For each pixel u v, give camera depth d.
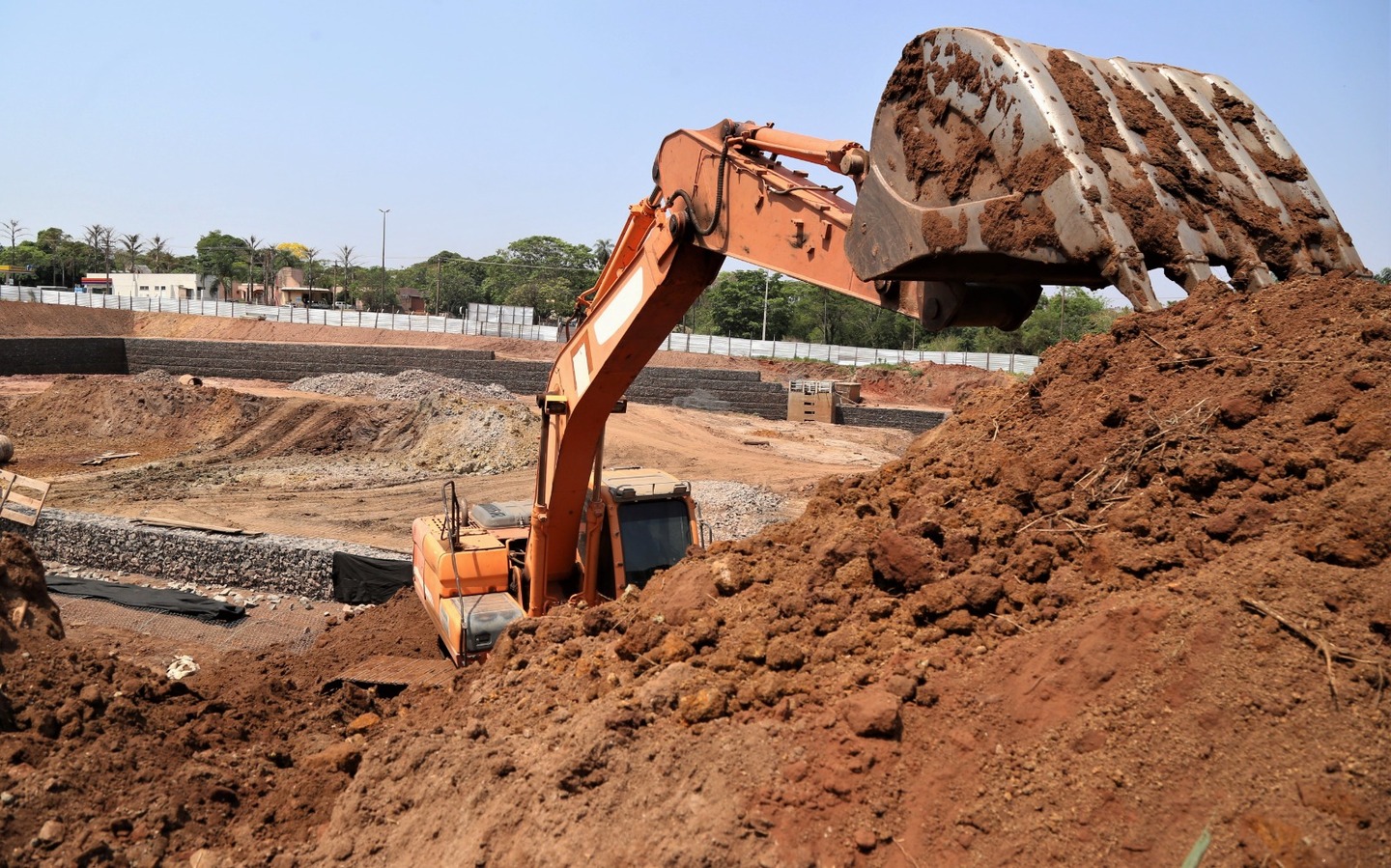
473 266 102.56
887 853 3.50
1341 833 2.88
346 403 30.53
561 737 4.79
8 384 36.62
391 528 20.09
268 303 86.94
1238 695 3.42
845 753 3.86
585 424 9.10
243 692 8.16
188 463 26.33
